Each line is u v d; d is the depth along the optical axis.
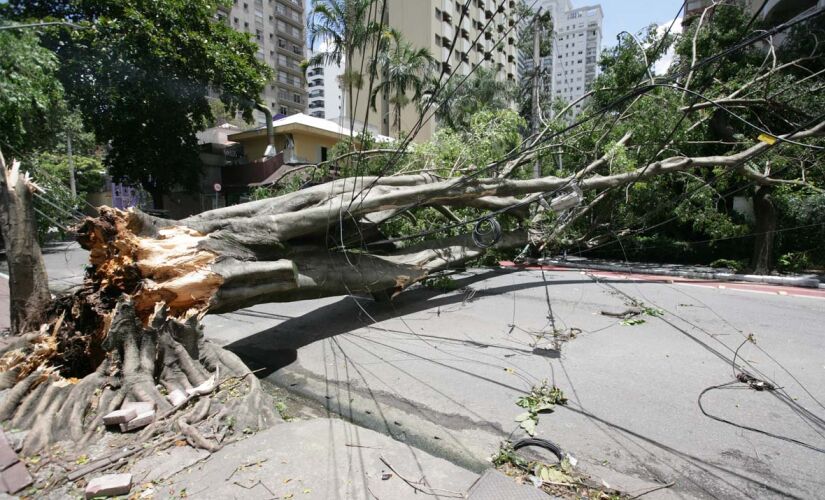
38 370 3.82
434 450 3.47
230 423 3.52
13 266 4.51
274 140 24.48
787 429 3.73
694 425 3.80
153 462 3.04
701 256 14.27
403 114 37.47
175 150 22.23
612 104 4.91
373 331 6.66
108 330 4.13
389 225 9.44
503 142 10.48
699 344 5.93
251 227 5.48
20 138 10.43
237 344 6.08
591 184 9.59
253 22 62.75
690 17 14.72
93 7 16.91
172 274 4.54
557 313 7.62
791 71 12.84
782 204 12.25
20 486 2.76
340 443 3.29
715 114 12.39
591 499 2.82
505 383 4.73
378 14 21.16
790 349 5.71
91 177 26.92
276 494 2.70
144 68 18.03
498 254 12.41
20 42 9.56
